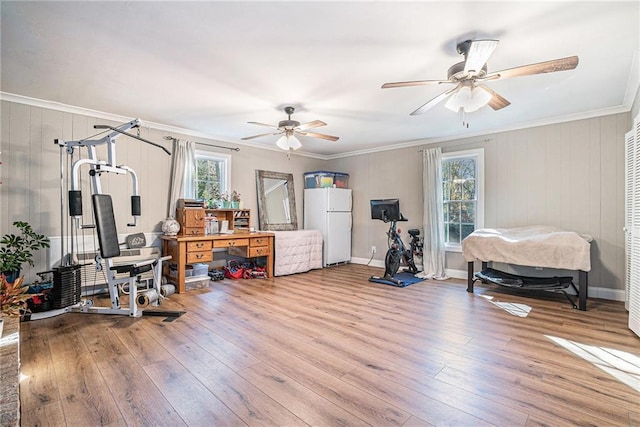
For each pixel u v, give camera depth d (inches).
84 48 94.7
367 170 248.4
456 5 74.3
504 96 133.1
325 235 238.7
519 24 81.9
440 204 199.9
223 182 211.0
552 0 72.4
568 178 161.2
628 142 128.6
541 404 67.5
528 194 173.2
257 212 227.1
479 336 104.8
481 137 189.9
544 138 168.1
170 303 141.7
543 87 124.0
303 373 80.1
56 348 93.7
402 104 143.7
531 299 150.3
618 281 148.6
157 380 76.2
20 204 136.5
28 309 117.1
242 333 106.6
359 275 207.5
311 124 140.6
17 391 51.6
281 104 144.1
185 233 172.6
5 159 133.0
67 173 148.4
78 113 150.8
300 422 61.4
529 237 149.8
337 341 100.3
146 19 80.4
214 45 93.1
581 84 121.1
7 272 123.5
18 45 92.7
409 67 107.0
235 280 191.3
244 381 76.2
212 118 165.9
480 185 189.5
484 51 76.7
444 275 198.7
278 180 239.3
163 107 148.5
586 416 63.4
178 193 180.9
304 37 88.7
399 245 192.5
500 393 71.6
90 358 87.5
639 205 105.5
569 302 145.3
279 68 107.9
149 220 176.1
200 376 78.3
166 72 111.2
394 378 77.9
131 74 112.9
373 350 93.8
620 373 80.6
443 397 70.0
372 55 98.7
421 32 86.0
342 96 133.8
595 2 72.9
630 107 141.1
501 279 159.6
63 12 76.9
